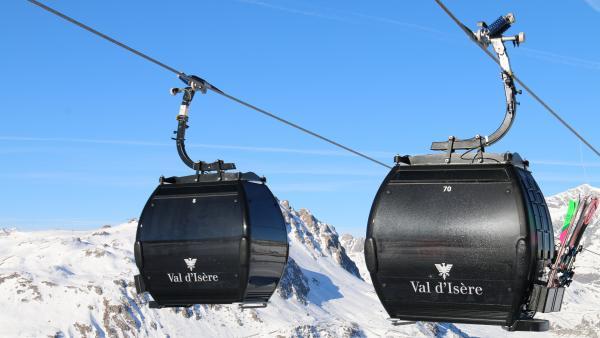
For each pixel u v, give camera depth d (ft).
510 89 41.27
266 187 48.83
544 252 38.83
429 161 40.68
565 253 40.47
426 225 39.32
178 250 47.26
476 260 38.11
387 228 40.11
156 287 48.37
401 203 40.09
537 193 39.99
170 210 48.11
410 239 39.58
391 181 40.68
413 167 40.65
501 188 38.22
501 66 41.42
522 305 38.14
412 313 40.37
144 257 48.21
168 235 47.65
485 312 38.52
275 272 48.32
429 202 39.52
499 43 41.52
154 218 48.37
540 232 38.42
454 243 38.58
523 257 37.09
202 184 48.08
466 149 40.37
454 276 38.70
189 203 47.78
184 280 47.34
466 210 38.60
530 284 38.04
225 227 46.24
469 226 38.37
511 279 37.47
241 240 45.62
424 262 39.29
